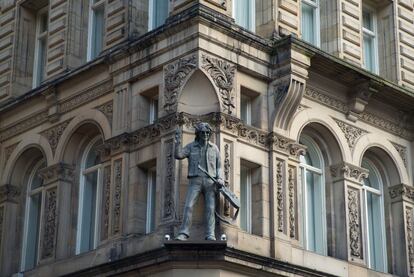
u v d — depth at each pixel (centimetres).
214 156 3291
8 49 4334
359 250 3769
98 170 3825
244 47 3550
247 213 3494
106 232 3569
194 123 3384
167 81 3459
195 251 3150
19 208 4103
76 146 3906
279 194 3516
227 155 3384
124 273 3331
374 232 4025
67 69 3984
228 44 3491
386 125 4066
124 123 3588
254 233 3453
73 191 3869
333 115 3844
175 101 3406
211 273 3169
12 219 4075
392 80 4200
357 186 3850
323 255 3634
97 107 3769
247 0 3794
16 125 4150
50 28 4147
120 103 3638
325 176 3844
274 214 3472
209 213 3231
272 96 3609
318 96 3800
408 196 4050
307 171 3825
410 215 4028
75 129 3844
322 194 3822
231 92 3462
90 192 3856
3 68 4325
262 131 3538
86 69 3791
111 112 3691
